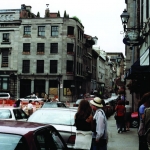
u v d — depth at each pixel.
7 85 58.84
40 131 4.62
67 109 10.20
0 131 4.15
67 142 8.53
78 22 60.41
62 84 57.16
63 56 57.84
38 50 58.56
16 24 59.25
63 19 58.38
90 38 73.38
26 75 58.19
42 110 10.16
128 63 32.25
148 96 7.68
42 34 58.84
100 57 98.12
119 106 17.16
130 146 12.70
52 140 4.99
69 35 58.53
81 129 7.30
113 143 13.47
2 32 59.69
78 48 61.91
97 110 7.32
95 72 87.94
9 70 58.69
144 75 15.46
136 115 20.06
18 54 58.84
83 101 7.45
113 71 135.00
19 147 3.99
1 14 60.34
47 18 58.59
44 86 57.94
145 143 7.98
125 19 18.23
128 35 16.86
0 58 59.34
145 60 12.07
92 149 7.34
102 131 7.06
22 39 58.97
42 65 58.28
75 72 58.88
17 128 4.36
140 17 21.66
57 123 9.40
